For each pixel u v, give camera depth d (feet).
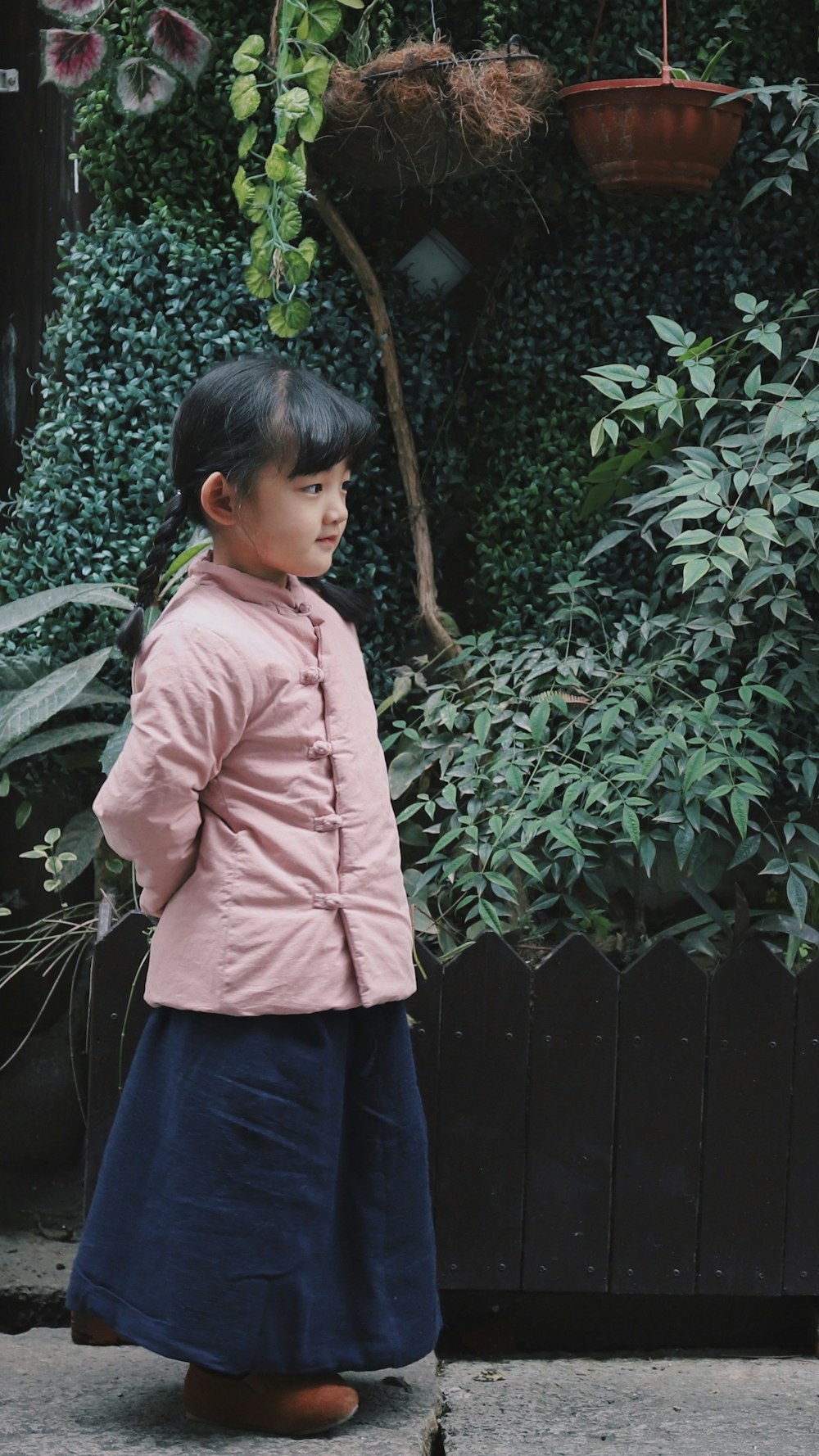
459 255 11.16
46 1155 10.88
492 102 9.75
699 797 9.43
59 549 10.55
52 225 11.44
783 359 10.52
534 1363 8.60
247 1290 6.72
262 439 6.71
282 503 6.84
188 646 6.63
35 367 11.57
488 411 11.26
